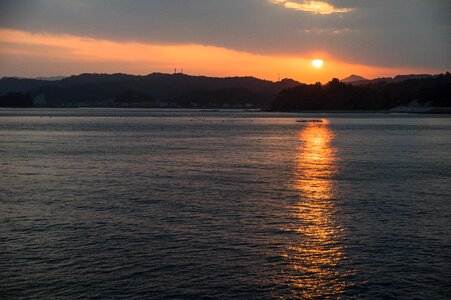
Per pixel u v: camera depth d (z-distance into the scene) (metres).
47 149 56.88
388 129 108.50
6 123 129.25
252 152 54.75
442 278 16.14
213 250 18.55
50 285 15.45
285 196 28.44
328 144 67.06
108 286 15.41
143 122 144.38
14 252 18.20
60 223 22.05
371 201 27.11
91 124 128.12
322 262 17.48
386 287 15.53
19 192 29.22
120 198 27.52
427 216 23.69
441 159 48.19
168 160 46.22
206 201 26.86
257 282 15.82
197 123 140.50
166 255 17.97
